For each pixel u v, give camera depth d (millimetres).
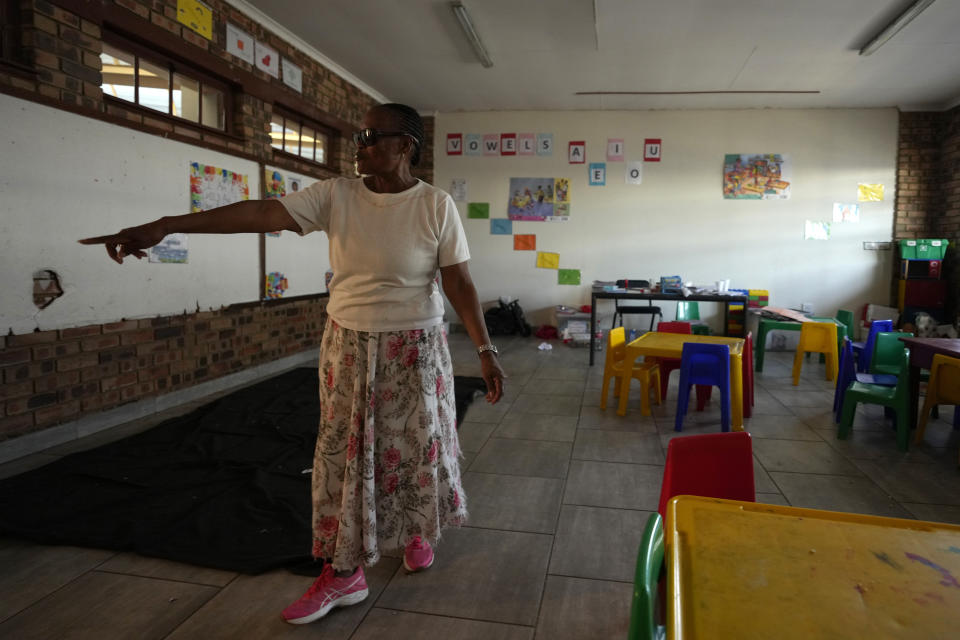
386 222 1534
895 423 3717
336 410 1598
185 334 4023
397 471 1614
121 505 2410
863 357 4512
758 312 6652
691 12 4578
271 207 1516
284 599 1800
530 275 7859
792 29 4898
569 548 2133
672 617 703
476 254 7934
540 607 1766
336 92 6070
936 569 794
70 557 2027
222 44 4281
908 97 6699
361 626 1674
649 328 7613
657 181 7520
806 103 7027
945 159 6898
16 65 2820
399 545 1642
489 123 7762
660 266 7578
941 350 3152
